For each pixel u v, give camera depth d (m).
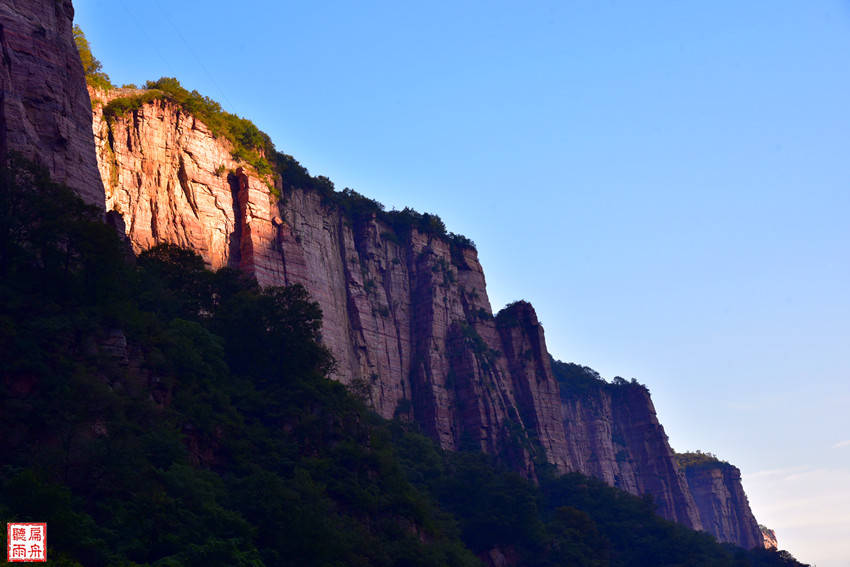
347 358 173.88
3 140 95.19
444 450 173.38
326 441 107.75
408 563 101.06
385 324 190.75
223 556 73.31
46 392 75.06
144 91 151.38
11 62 100.94
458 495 150.38
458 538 132.88
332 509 96.56
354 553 92.94
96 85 144.50
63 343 80.44
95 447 72.50
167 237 142.12
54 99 103.56
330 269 178.38
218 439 92.69
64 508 63.91
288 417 104.94
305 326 116.75
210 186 150.12
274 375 112.38
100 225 88.00
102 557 63.88
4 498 62.56
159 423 83.25
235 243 150.62
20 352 75.94
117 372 83.44
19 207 87.31
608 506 193.88
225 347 110.44
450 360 197.62
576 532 161.12
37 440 72.69
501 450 190.25
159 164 145.50
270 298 115.56
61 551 61.38
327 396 112.06
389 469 114.31
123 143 142.75
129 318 90.12
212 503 78.62
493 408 193.75
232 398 102.31
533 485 172.38
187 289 117.12
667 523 193.00
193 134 151.38
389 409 182.00
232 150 158.00
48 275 85.25
